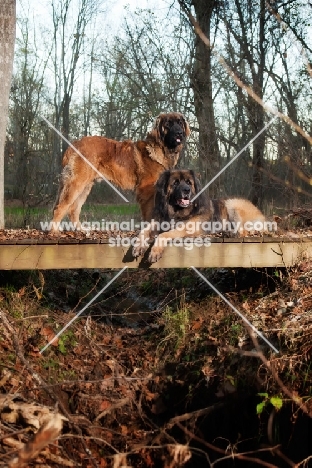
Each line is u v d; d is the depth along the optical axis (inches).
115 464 159.3
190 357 221.9
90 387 205.6
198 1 504.1
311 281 218.7
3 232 271.9
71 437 163.9
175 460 171.5
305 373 173.8
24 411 159.2
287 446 168.7
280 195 418.3
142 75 627.5
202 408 196.7
